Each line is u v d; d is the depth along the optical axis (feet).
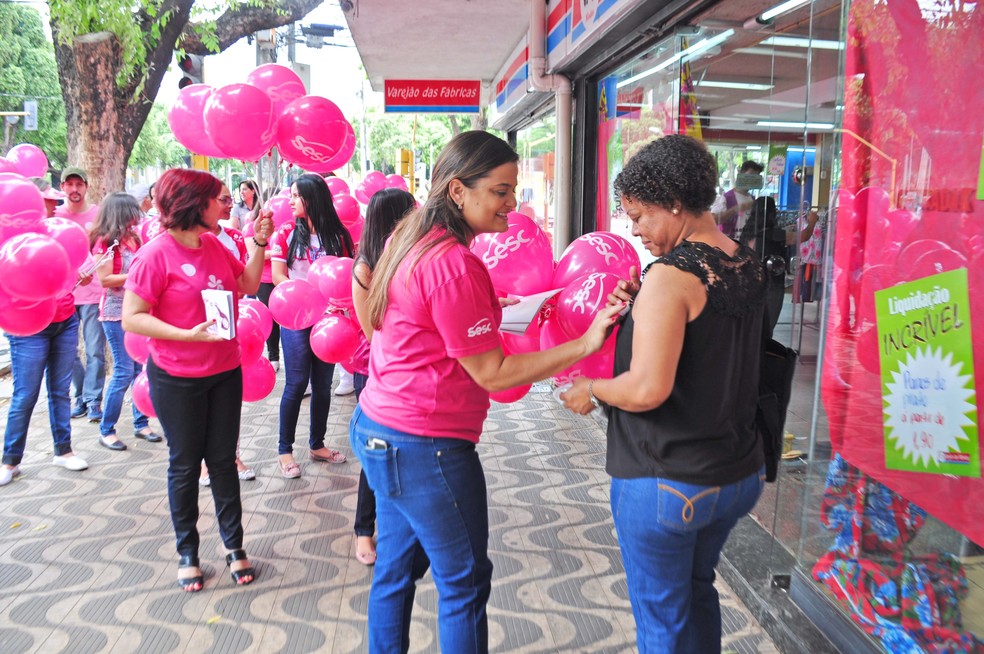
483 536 7.06
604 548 11.80
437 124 127.95
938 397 7.30
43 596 10.37
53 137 102.12
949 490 7.25
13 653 9.05
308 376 15.02
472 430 6.96
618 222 19.25
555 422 18.61
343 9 22.49
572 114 21.81
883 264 7.98
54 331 14.75
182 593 10.46
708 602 6.95
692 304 5.89
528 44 22.80
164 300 9.97
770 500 12.32
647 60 17.43
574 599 10.28
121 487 14.35
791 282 14.82
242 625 9.68
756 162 16.12
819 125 12.64
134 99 25.49
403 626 7.74
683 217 6.30
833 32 11.52
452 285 6.32
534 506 13.47
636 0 14.08
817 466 9.33
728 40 15.52
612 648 9.17
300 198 14.32
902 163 7.66
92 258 15.90
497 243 8.42
